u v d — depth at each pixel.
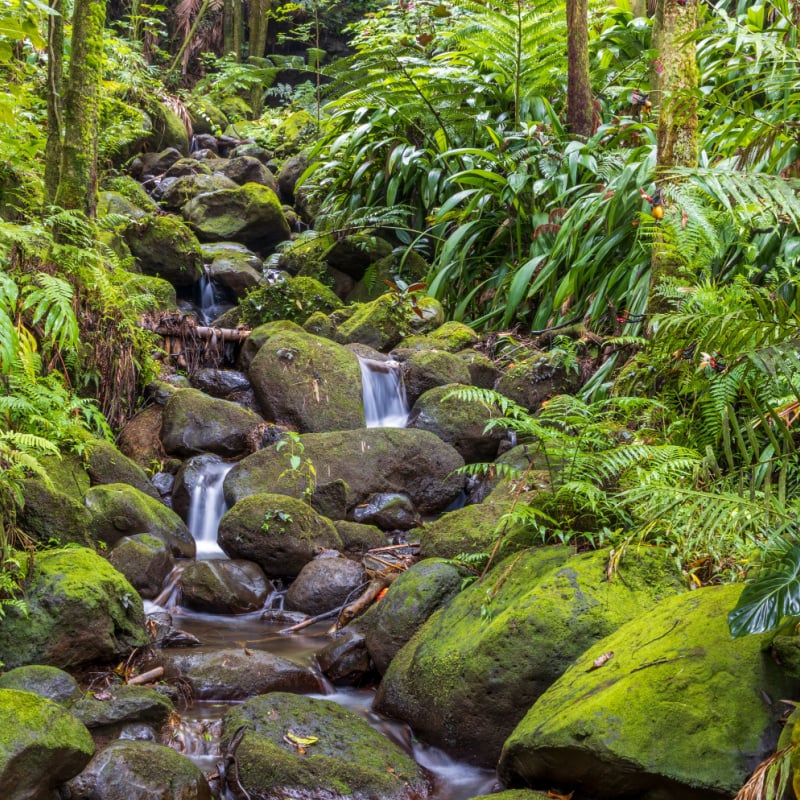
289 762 2.51
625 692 2.20
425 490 5.03
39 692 2.70
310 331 6.25
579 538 3.11
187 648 3.46
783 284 3.89
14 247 4.46
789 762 1.80
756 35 4.24
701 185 3.82
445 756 2.73
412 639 3.09
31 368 4.01
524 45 7.05
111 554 3.87
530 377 5.57
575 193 6.29
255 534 4.16
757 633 2.04
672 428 3.35
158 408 5.29
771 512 2.26
